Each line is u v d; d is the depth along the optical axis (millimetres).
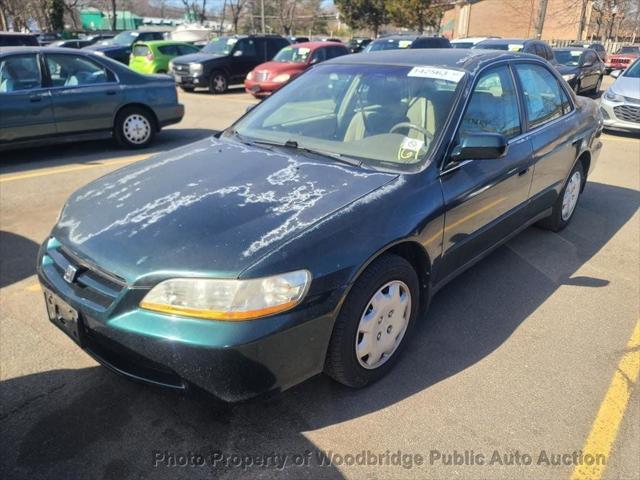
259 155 3252
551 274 4184
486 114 3502
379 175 2918
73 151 8516
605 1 34188
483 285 3986
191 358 2193
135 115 8500
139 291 2268
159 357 2238
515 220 3984
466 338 3307
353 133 3365
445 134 3121
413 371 2980
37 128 7551
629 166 7625
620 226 5246
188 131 10250
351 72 3785
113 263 2355
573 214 5359
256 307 2193
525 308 3672
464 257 3396
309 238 2373
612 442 2502
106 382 2877
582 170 5148
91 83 8023
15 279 4055
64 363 3037
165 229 2455
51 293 2613
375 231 2578
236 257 2256
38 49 7637
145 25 56531
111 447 2451
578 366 3053
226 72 16656
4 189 6371
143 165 3318
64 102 7707
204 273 2213
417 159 3037
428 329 3398
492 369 3014
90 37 32594
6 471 2320
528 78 4137
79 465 2357
